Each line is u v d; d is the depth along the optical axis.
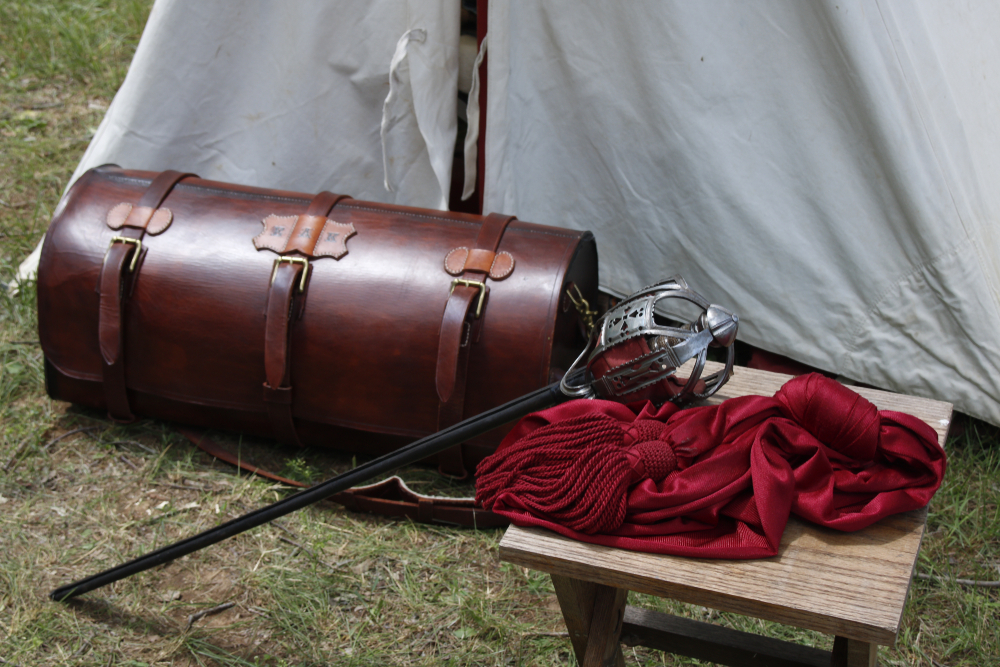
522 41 2.65
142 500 2.36
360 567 2.16
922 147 2.25
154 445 2.54
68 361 2.45
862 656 1.31
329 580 2.12
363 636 1.98
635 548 1.27
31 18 4.78
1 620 1.99
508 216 2.35
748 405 1.39
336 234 2.30
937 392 2.46
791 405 1.38
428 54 2.61
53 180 3.72
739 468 1.32
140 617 2.02
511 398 2.19
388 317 2.21
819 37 2.29
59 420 2.62
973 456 2.46
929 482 1.31
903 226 2.37
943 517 2.28
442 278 2.22
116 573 1.91
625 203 2.75
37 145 3.92
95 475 2.43
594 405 1.45
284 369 2.24
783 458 1.34
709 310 1.48
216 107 2.91
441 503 2.24
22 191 3.65
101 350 2.34
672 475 1.33
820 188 2.45
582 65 2.61
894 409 1.55
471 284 2.18
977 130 2.39
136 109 2.86
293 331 2.26
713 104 2.49
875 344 2.50
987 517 2.28
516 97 2.73
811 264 2.52
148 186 2.48
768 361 2.73
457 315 2.13
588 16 2.54
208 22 2.76
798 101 2.39
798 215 2.51
